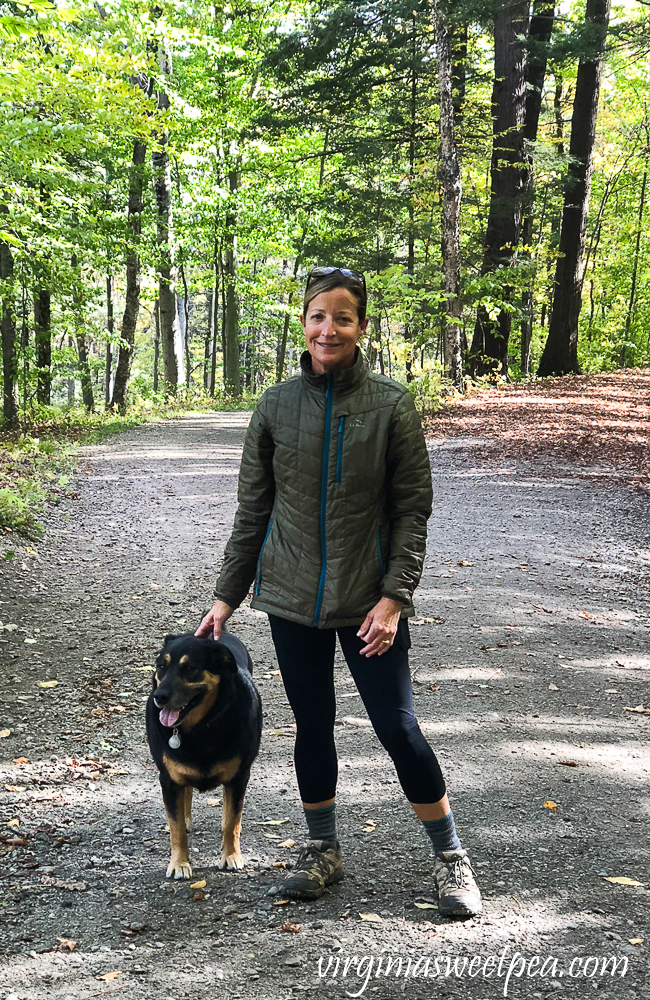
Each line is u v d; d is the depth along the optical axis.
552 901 3.13
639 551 9.05
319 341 2.87
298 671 3.08
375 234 23.48
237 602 3.25
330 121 24.09
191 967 2.73
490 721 4.93
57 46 11.47
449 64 18.78
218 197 26.23
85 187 13.10
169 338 26.70
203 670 2.99
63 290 17.86
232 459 14.49
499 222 22.94
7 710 5.06
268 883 3.28
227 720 3.08
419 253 25.67
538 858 3.46
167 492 11.62
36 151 11.01
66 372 26.16
